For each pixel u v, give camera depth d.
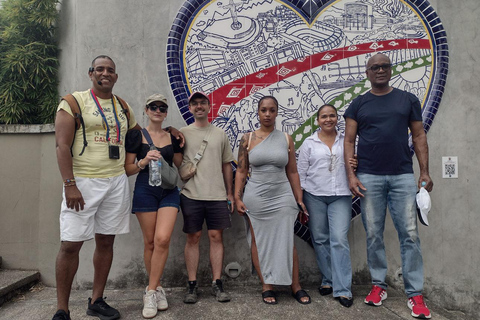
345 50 3.48
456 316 3.25
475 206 3.43
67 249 2.38
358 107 2.88
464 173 3.44
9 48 3.58
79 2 3.44
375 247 2.84
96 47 3.42
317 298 2.96
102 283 2.66
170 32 3.44
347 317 2.64
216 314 2.67
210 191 2.91
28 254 3.42
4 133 3.45
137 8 3.45
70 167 2.36
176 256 3.35
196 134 3.00
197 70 3.45
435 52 3.49
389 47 3.49
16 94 3.49
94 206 2.46
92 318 2.59
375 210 2.81
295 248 3.16
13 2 3.52
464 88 3.48
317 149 2.97
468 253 3.41
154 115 2.75
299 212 3.05
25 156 3.45
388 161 2.75
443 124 3.46
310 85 3.47
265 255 2.81
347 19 3.49
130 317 2.61
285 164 2.85
